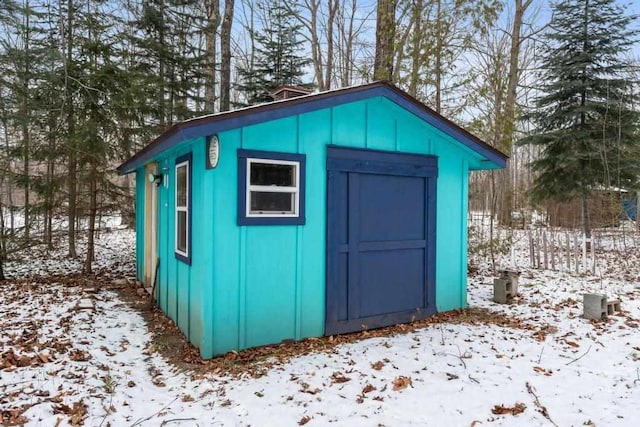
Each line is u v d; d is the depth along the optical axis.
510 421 3.10
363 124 5.38
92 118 9.10
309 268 5.02
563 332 5.32
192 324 4.79
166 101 11.77
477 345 4.82
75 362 4.22
